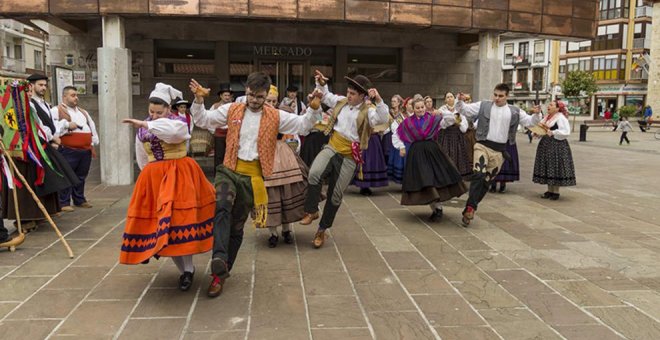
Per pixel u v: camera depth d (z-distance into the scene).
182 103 7.48
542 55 53.03
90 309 3.71
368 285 4.26
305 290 4.13
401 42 12.90
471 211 6.17
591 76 40.22
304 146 8.70
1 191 5.48
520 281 4.39
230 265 4.25
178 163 3.93
